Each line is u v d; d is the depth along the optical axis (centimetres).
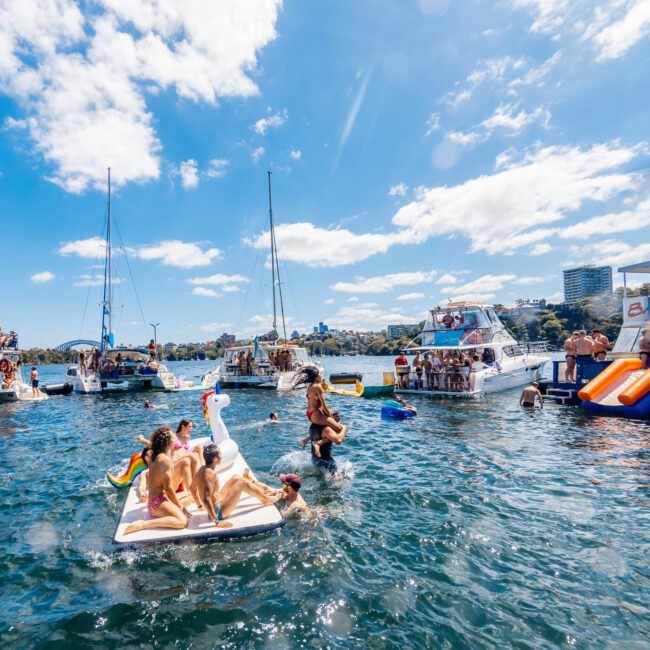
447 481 799
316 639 378
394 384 2275
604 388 1538
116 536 545
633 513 631
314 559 513
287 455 1013
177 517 575
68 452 1144
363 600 432
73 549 558
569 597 432
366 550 535
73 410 2044
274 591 451
